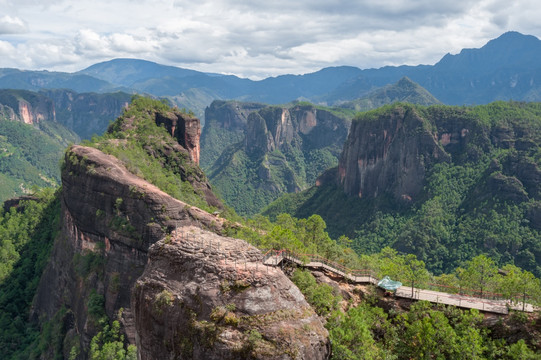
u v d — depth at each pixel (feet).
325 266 164.45
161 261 123.44
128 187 287.89
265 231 298.35
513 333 126.41
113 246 286.87
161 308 115.14
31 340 334.85
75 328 292.20
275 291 112.16
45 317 336.08
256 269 114.52
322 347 109.50
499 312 131.23
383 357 118.93
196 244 122.42
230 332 105.40
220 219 290.35
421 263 257.96
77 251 312.09
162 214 276.41
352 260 231.30
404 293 146.61
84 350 270.46
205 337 106.52
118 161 328.90
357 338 115.85
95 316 273.54
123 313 264.93
